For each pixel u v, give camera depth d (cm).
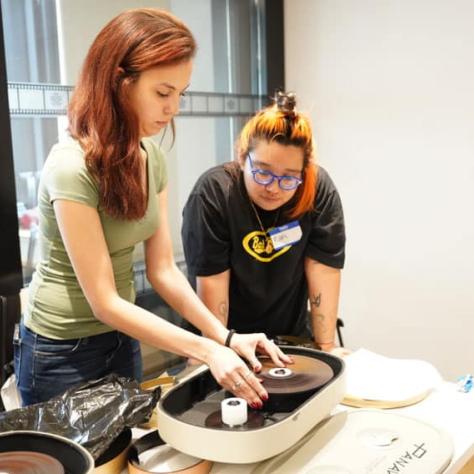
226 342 139
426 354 266
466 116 238
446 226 252
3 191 189
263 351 138
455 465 115
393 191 263
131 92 122
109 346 146
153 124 129
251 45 275
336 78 271
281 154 151
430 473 109
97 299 126
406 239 264
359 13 258
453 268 253
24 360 144
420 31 244
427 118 248
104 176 123
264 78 280
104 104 122
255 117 159
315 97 279
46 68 207
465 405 138
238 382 117
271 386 120
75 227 123
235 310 181
